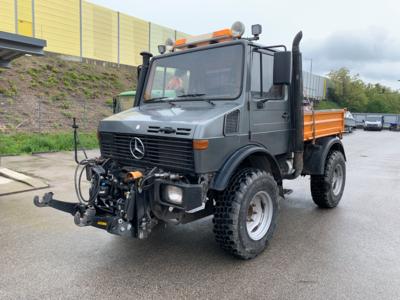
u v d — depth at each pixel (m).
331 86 47.44
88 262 3.90
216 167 3.63
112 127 4.24
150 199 3.59
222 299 3.16
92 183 4.12
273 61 4.22
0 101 17.02
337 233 4.83
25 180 7.84
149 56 5.02
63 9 23.92
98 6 26.22
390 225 5.18
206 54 4.34
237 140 3.87
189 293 3.26
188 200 3.35
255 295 3.22
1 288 3.33
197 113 3.85
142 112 4.44
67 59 24.45
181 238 4.63
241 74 3.99
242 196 3.78
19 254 4.09
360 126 40.03
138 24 29.22
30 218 5.40
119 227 3.45
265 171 4.24
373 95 57.81
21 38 6.80
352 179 8.88
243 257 3.90
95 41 26.30
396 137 26.84
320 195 5.82
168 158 3.68
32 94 18.84
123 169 4.05
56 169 9.59
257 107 4.13
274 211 4.24
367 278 3.53
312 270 3.71
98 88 22.92
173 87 4.61
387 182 8.49
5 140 12.92
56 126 16.14
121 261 3.94
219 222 3.79
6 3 20.56
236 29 4.13
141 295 3.22
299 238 4.64
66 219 5.37
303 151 5.29
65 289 3.32
